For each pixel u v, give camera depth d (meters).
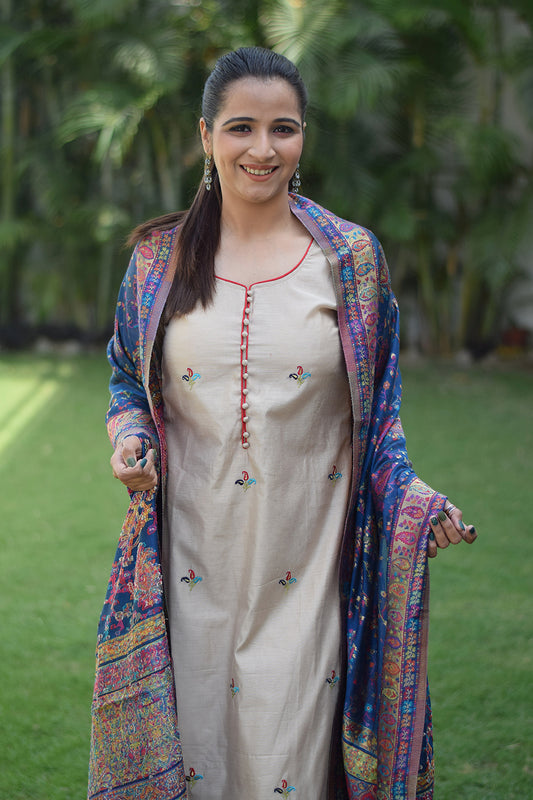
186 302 1.96
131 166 9.70
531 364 9.09
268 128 1.88
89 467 5.63
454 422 6.68
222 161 1.91
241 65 1.88
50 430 6.48
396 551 1.90
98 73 9.33
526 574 4.01
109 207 9.16
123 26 8.77
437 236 8.98
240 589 1.99
